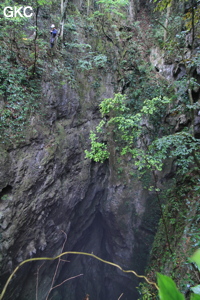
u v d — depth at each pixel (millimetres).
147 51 13086
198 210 5691
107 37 12438
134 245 13008
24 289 7820
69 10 10992
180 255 5066
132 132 5207
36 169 7359
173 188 8492
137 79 12453
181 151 4656
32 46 8188
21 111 7188
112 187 12914
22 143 7043
